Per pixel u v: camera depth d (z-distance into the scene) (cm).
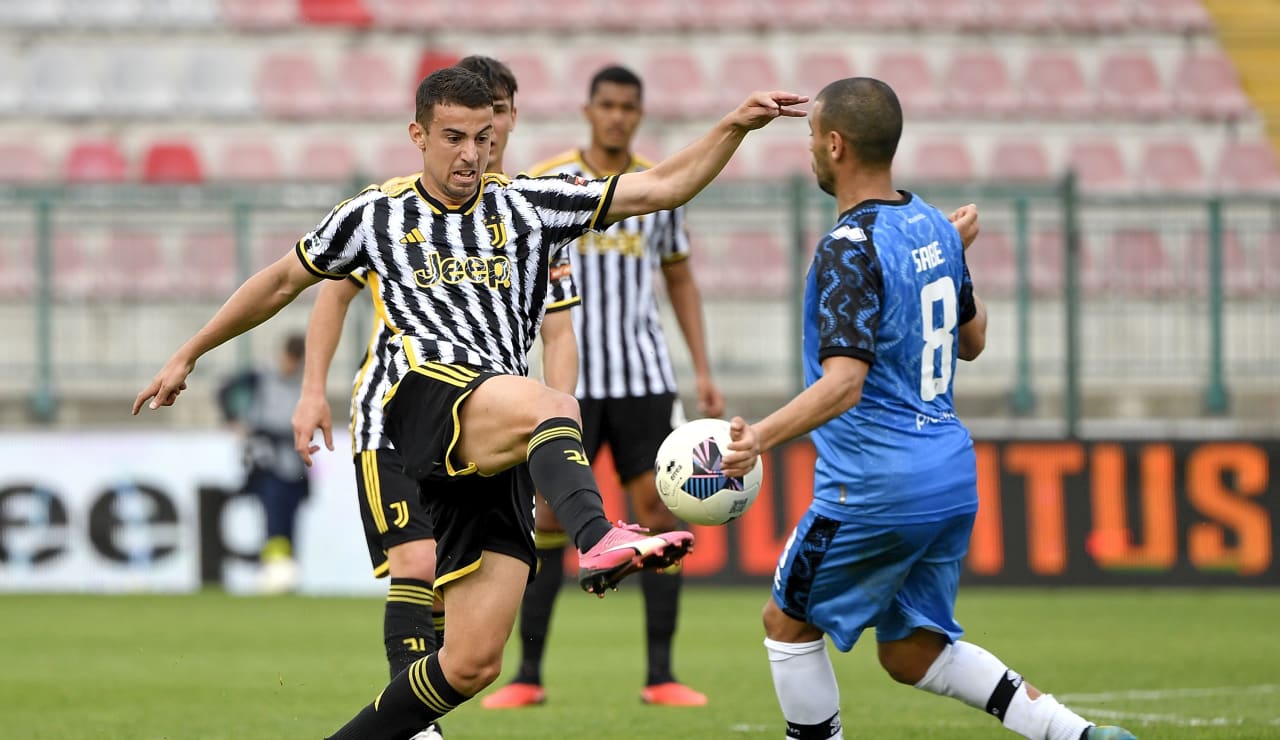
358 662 3312
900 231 1641
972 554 4788
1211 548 4784
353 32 6900
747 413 5281
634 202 1599
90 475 4872
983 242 5884
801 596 1703
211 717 2534
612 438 2733
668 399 2730
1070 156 6756
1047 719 1667
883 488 1642
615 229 2703
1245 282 5231
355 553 4897
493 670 1571
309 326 2088
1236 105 7006
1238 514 4797
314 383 2053
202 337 1634
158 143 6575
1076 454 4803
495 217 1594
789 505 4781
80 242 5712
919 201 1703
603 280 2703
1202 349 5253
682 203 1605
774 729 2323
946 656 1720
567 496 1405
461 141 1558
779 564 1731
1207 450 4800
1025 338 5144
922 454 1648
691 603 4544
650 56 6912
